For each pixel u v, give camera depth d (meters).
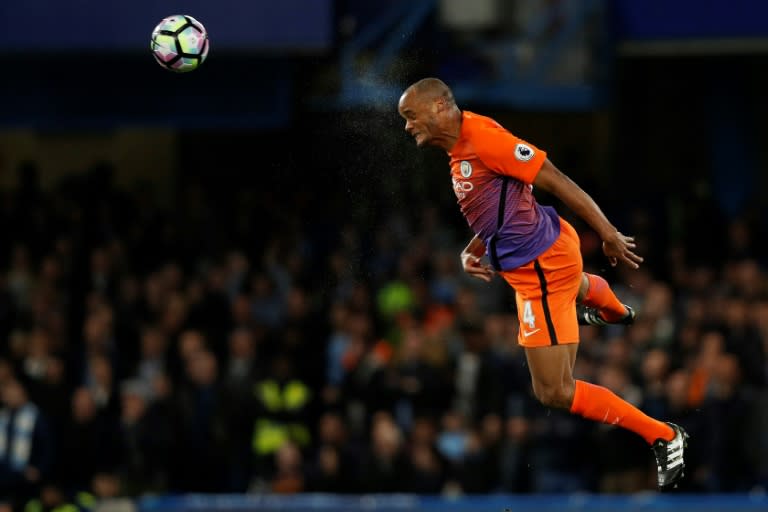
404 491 47.44
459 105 57.91
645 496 45.38
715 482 46.84
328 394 49.59
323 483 47.53
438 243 56.97
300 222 59.09
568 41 57.53
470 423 48.78
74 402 49.03
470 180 26.11
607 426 47.03
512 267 26.31
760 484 46.69
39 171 69.69
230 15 56.53
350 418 49.38
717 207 61.94
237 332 49.91
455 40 57.53
